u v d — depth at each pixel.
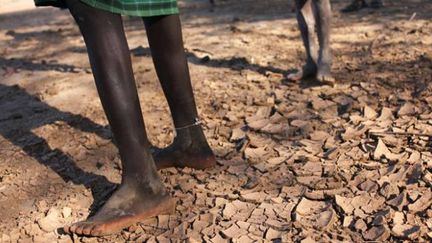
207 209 1.79
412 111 2.24
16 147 2.28
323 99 2.46
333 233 1.64
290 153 2.05
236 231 1.68
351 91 2.52
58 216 1.83
